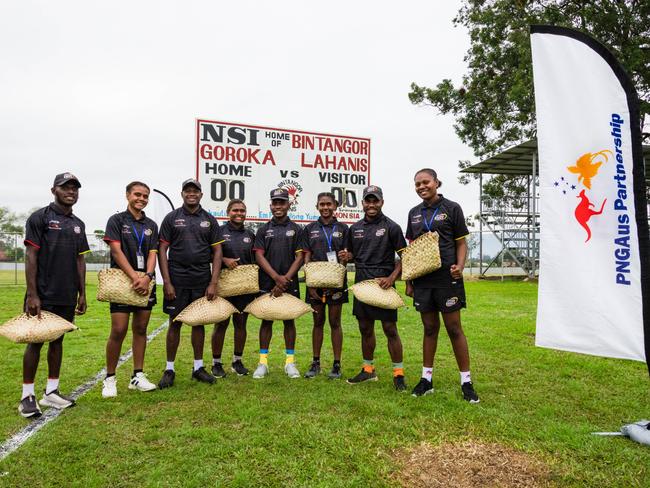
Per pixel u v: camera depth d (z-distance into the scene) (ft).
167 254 14.99
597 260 11.08
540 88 11.69
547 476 8.43
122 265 13.51
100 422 11.14
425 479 8.32
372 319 14.57
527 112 62.85
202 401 12.69
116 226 13.79
